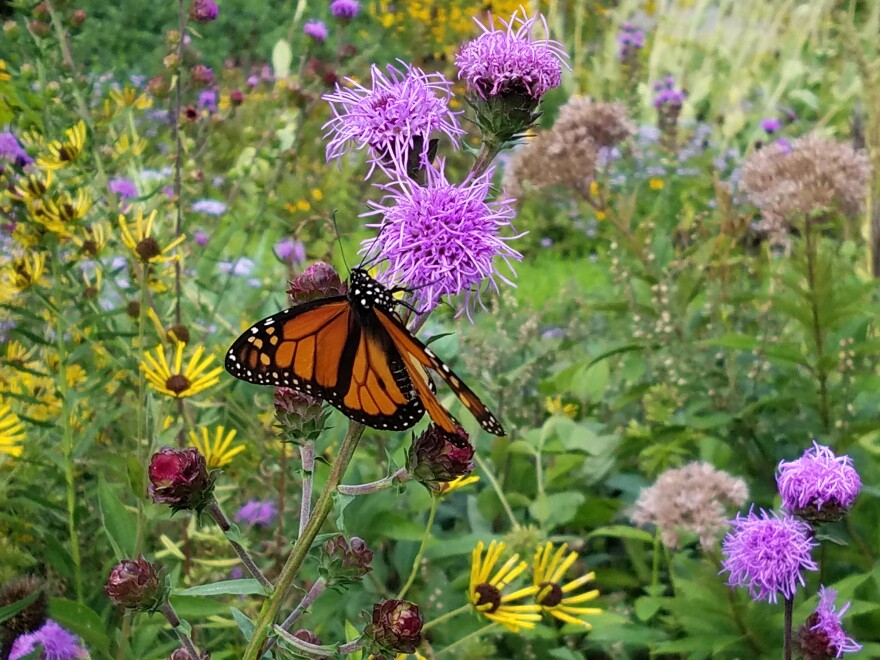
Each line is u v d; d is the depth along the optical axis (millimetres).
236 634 550
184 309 713
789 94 1673
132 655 475
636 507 655
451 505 712
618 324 912
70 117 688
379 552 607
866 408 667
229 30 2250
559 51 377
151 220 560
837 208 741
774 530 418
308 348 356
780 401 660
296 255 791
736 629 535
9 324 639
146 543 596
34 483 561
